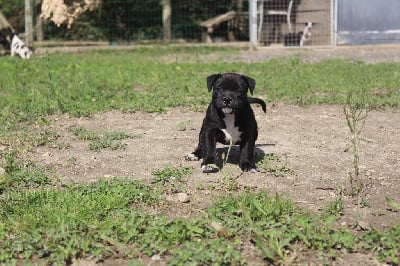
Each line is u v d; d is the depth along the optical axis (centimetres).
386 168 701
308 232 490
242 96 662
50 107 1060
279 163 716
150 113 1046
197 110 1066
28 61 1755
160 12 2492
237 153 758
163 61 1831
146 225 518
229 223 513
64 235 485
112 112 1056
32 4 2177
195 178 657
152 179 648
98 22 2428
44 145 813
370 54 1980
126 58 1909
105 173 685
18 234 503
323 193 609
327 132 888
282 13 2175
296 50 2092
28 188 630
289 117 1002
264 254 464
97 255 469
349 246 479
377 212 555
